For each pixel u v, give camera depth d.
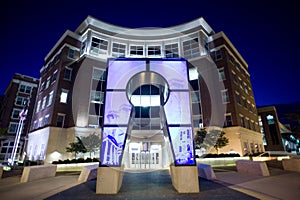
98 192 6.55
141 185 8.04
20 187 7.90
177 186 6.77
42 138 24.48
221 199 5.63
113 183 6.62
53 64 29.92
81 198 5.93
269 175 10.11
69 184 8.48
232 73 29.80
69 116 24.81
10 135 36.12
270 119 48.59
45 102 28.00
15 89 39.34
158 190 6.97
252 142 29.03
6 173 14.16
